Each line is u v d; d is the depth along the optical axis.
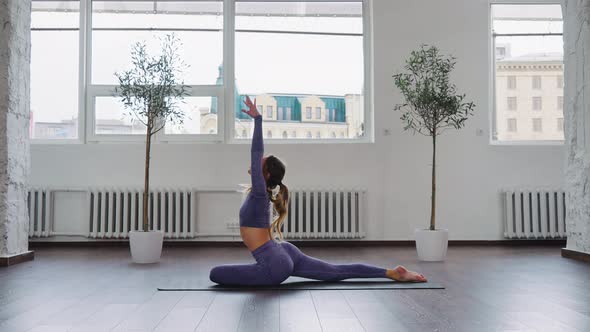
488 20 6.42
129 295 3.09
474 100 6.34
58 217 6.16
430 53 5.20
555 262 4.60
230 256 5.11
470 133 6.31
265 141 6.36
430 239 4.71
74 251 5.54
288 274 3.34
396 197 6.26
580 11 4.88
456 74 6.35
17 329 2.29
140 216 6.03
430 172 6.28
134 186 6.05
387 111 6.31
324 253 5.39
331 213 6.05
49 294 3.12
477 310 2.65
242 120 6.43
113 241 6.07
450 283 3.48
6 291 3.23
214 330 2.26
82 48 6.37
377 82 6.33
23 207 4.81
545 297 3.00
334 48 6.56
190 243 6.12
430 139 6.29
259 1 6.52
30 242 6.07
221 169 6.24
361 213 6.10
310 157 6.27
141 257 4.60
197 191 6.18
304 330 2.26
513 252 5.42
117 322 2.41
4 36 4.59
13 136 4.64
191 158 6.24
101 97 6.36
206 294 3.11
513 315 2.54
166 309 2.69
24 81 4.84
